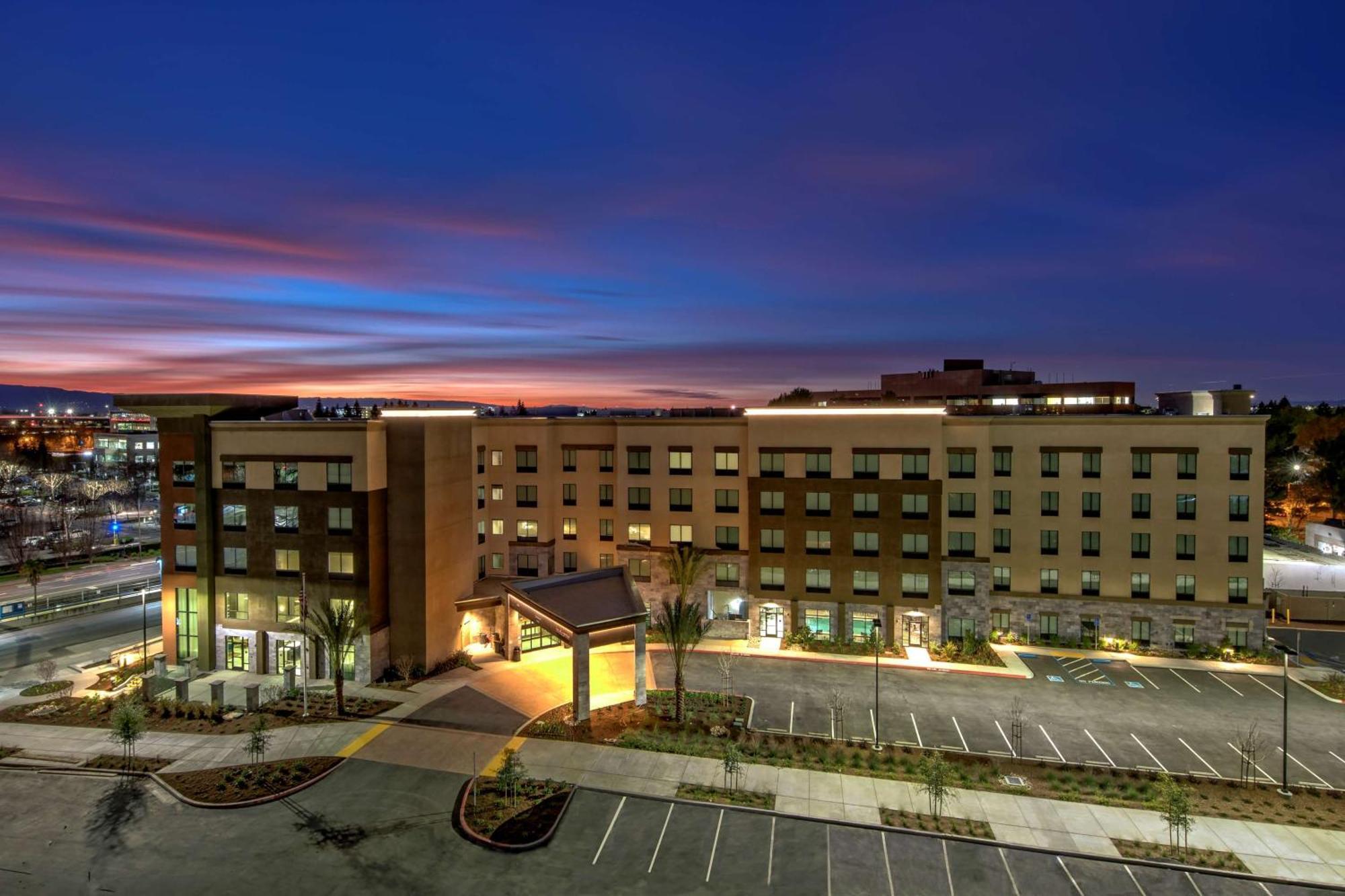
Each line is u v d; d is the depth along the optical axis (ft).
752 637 184.75
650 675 159.74
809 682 155.33
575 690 131.95
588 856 92.38
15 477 425.69
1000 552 183.21
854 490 179.63
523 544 202.18
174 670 162.09
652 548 194.39
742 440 190.08
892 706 141.28
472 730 128.77
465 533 175.22
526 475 203.00
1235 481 170.19
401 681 153.69
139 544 313.12
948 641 177.27
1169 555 173.99
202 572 162.71
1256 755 118.52
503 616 175.11
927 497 175.42
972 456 179.11
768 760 117.50
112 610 217.36
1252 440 168.76
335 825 98.99
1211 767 116.37
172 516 165.68
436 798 106.22
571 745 123.13
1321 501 295.69
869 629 179.32
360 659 151.64
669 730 128.98
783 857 92.17
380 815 101.55
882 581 178.40
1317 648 176.96
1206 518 171.73
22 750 120.57
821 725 132.46
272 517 158.81
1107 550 177.27
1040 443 180.04
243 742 123.24
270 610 159.74
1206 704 142.10
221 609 163.53
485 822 98.73
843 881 87.35
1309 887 86.22
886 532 177.78
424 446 156.76
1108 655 171.42
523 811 101.71
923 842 95.61
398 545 157.89
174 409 160.97
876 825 99.04
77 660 170.91
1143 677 157.58
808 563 182.70
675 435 193.98
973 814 101.81
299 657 157.89
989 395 339.77
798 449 182.39
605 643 136.46
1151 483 174.50
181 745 122.42
